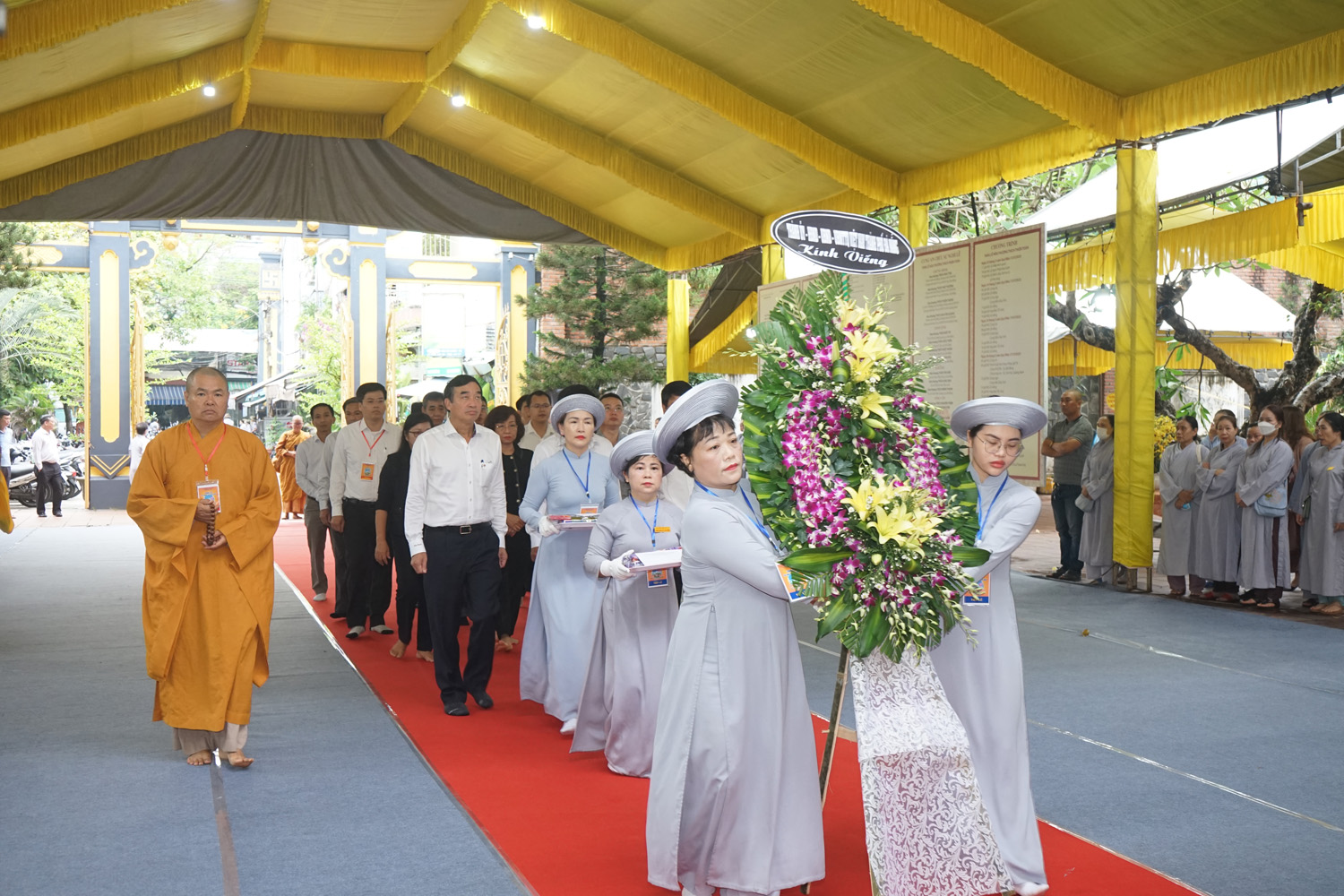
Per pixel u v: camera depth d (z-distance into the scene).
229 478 5.38
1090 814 4.66
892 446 3.70
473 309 38.97
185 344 48.25
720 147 12.60
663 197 13.74
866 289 11.07
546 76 12.18
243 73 12.12
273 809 4.74
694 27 10.20
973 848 3.56
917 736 3.57
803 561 3.46
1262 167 10.41
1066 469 11.73
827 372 3.64
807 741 3.68
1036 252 9.04
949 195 11.34
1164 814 4.66
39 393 28.83
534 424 9.42
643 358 20.45
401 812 4.71
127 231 21.91
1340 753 5.57
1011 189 16.27
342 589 9.62
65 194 13.75
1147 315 10.41
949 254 9.96
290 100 14.01
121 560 13.98
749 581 3.52
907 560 3.45
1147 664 7.64
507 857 4.18
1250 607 9.99
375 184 14.90
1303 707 6.48
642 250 16.31
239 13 10.59
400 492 8.00
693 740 3.60
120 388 21.95
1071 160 10.29
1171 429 15.52
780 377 3.67
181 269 48.09
